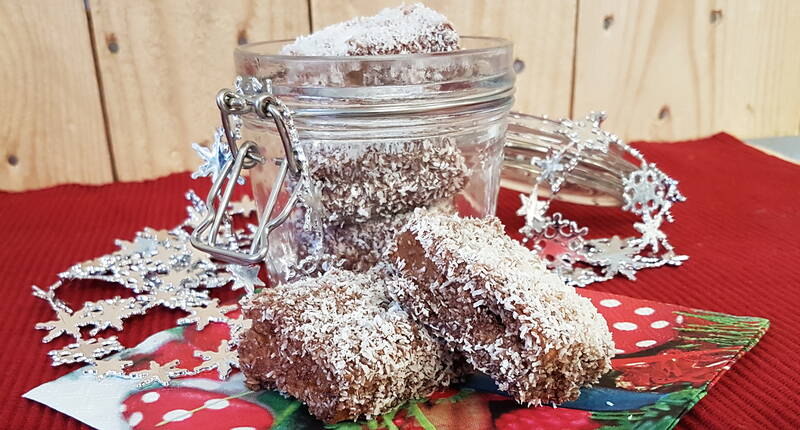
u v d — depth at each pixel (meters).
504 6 0.50
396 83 0.25
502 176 0.38
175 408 0.22
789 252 0.34
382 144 0.26
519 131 0.37
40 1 0.44
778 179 0.45
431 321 0.23
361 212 0.27
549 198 0.39
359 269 0.28
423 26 0.28
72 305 0.30
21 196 0.45
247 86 0.26
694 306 0.29
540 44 0.52
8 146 0.47
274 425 0.22
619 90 0.55
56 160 0.48
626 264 0.33
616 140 0.36
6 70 0.45
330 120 0.25
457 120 0.27
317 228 0.27
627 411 0.21
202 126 0.50
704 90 0.56
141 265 0.32
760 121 0.59
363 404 0.22
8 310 0.30
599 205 0.40
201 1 0.46
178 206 0.43
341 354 0.21
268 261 0.30
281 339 0.23
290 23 0.48
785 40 0.56
